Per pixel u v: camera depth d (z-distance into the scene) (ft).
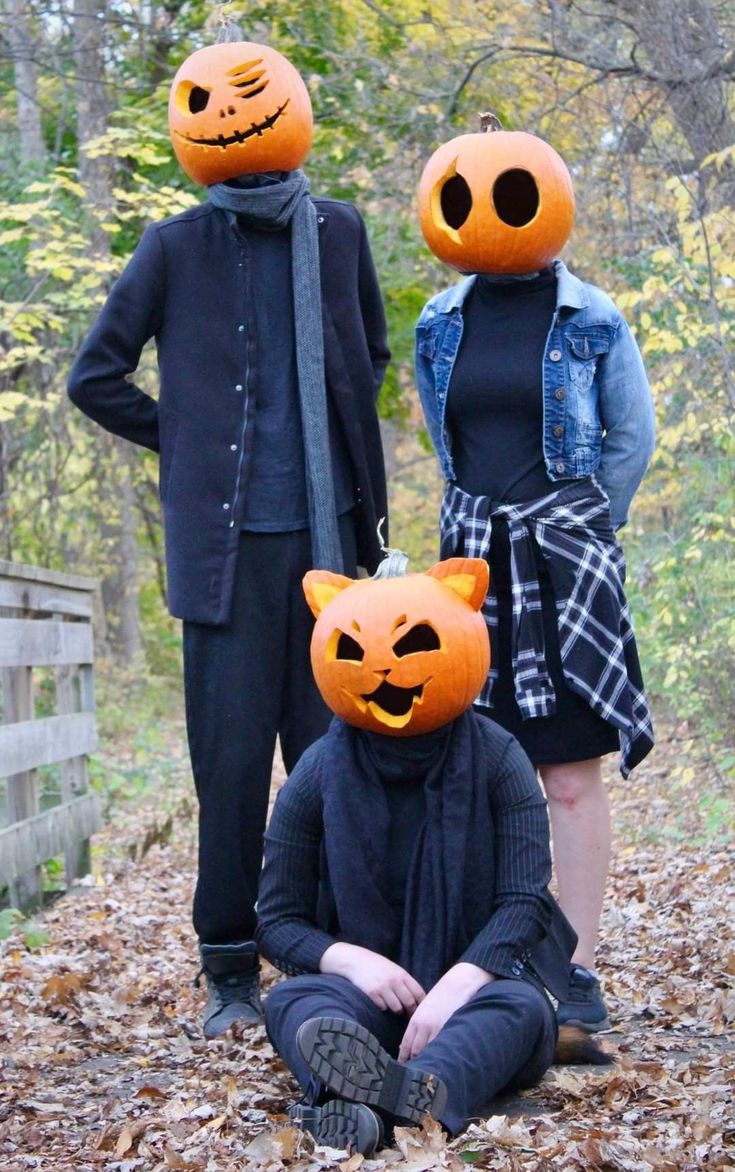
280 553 13.16
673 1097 10.59
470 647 10.85
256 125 13.12
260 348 13.28
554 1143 9.50
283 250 13.48
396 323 44.16
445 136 34.83
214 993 13.42
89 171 42.06
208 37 41.65
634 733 12.84
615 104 30.73
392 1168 8.84
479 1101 9.69
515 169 13.14
